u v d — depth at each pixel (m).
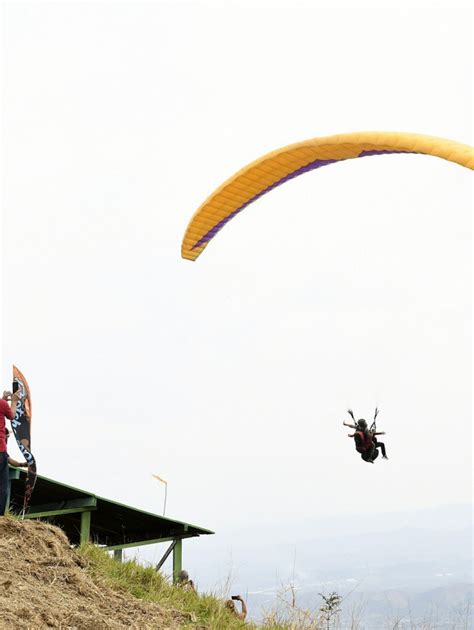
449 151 15.57
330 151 20.84
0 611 13.34
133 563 19.55
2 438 18.25
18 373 19.33
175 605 17.98
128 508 25.42
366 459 23.02
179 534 28.00
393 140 17.56
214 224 26.20
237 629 17.94
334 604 17.00
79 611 14.82
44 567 16.31
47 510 25.38
